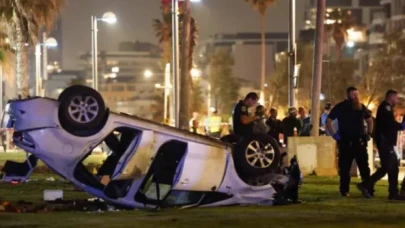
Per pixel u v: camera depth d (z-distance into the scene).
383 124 26.34
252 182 23.62
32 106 21.28
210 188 22.98
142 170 22.12
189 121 70.56
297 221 20.14
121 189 22.47
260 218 20.59
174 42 54.91
